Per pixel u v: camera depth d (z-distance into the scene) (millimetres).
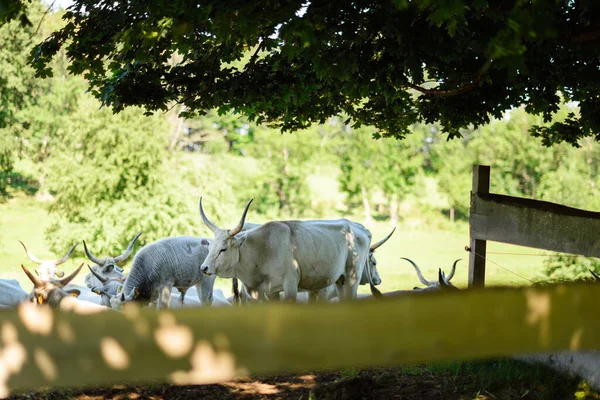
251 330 3580
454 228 73438
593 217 9055
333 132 76375
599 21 9023
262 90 11305
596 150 65125
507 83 10609
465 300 3756
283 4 7367
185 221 35969
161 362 3604
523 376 8898
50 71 10312
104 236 35781
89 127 36469
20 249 48031
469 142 75188
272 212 73562
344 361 3604
